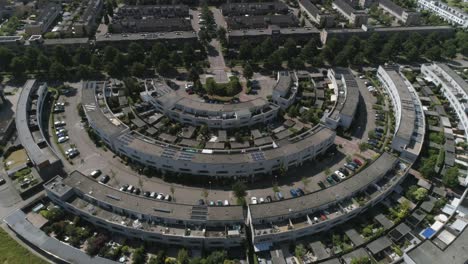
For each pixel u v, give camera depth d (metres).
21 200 186.38
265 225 166.62
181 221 164.00
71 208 174.62
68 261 154.12
